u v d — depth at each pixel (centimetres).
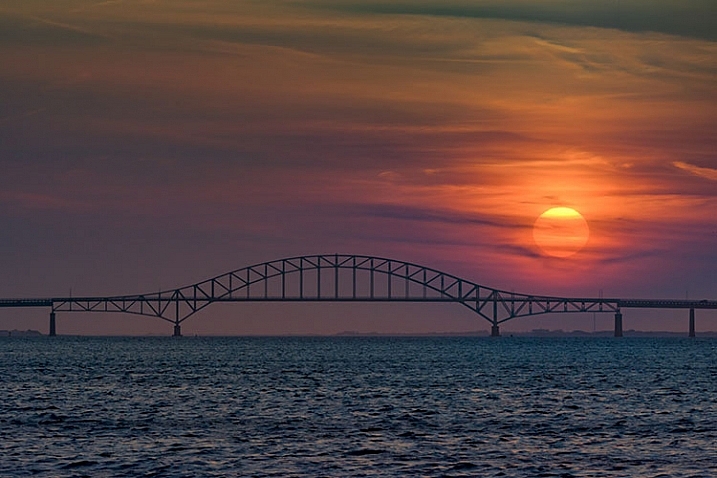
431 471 11219
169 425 15088
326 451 12525
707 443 13250
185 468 11350
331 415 16475
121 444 13088
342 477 10894
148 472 11125
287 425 15075
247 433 14150
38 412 16925
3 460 11831
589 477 10894
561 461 11844
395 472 11162
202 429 14600
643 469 11344
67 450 12581
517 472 11169
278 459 11944
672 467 11462
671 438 13700
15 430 14488
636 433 14200
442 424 15225
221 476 10919
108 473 11056
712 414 16650
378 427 14850
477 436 13888
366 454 12306
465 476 10956
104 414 16638
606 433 14200
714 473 11100
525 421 15625
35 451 12506
